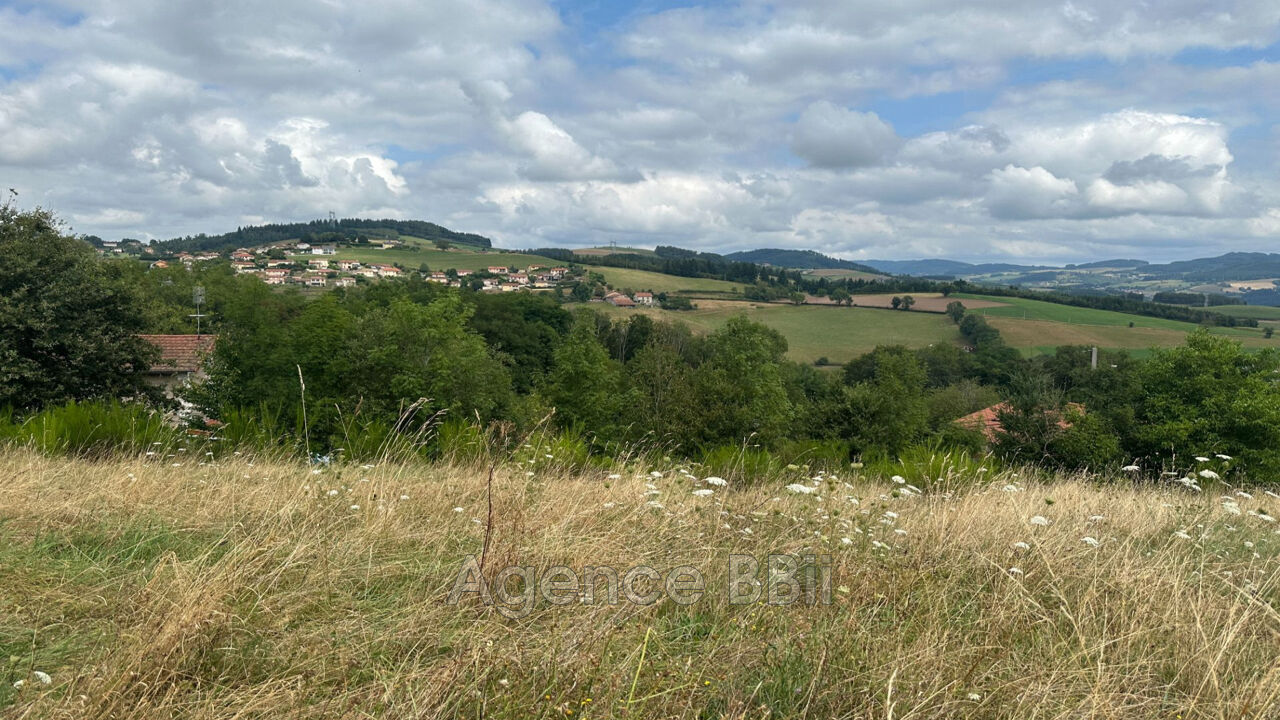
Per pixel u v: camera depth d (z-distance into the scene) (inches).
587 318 1267.2
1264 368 1141.7
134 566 148.6
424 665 112.0
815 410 1258.0
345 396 748.0
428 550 165.5
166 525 173.3
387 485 217.2
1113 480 322.3
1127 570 151.1
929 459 358.9
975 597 143.3
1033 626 130.2
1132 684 110.6
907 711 98.7
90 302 976.3
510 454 319.3
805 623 124.0
